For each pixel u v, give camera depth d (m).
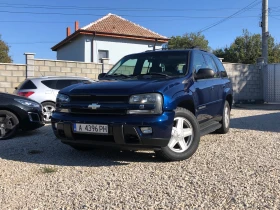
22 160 5.24
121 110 4.49
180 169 4.42
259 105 18.39
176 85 4.88
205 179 3.97
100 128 4.51
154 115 4.41
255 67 19.91
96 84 5.02
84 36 26.83
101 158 5.21
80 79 11.45
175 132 4.80
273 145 5.80
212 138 6.63
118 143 4.50
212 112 6.19
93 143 4.73
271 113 12.20
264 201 3.27
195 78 5.51
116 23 29.36
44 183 4.07
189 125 4.97
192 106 5.27
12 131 7.42
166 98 4.54
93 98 4.73
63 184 4.00
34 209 3.30
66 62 14.52
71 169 4.63
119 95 4.53
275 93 19.67
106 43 27.47
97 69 15.27
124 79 5.38
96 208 3.25
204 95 5.69
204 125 5.88
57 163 5.00
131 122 4.36
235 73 19.11
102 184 3.94
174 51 5.99
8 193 3.78
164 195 3.52
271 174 4.09
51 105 10.70
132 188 3.76
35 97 10.45
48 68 14.15
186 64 5.58
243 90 19.44
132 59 6.22
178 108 4.86
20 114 7.47
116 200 3.43
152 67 5.76
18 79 13.52
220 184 3.79
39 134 8.01
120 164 4.80
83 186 3.89
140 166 4.64
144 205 3.28
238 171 4.26
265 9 21.06
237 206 3.18
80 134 4.80
